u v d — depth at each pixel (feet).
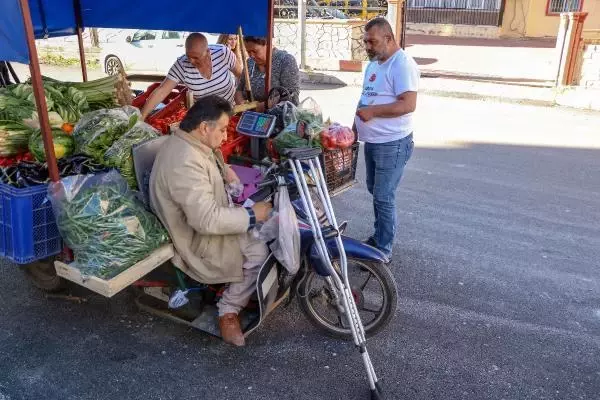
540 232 16.76
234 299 10.61
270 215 10.19
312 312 11.30
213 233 9.70
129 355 10.75
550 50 60.64
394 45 12.89
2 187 9.60
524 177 21.76
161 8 15.29
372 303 12.61
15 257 9.92
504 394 10.00
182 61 14.97
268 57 14.43
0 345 10.89
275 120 13.61
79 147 11.12
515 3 71.72
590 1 69.15
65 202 9.43
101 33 43.50
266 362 10.68
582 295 13.33
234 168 12.92
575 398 9.95
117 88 14.80
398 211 18.10
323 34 46.47
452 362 10.83
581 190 20.45
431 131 28.71
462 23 74.90
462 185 20.70
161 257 9.95
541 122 31.01
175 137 9.80
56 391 9.76
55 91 12.85
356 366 10.64
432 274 14.15
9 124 11.18
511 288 13.57
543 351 11.22
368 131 13.38
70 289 12.53
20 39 9.00
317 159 9.95
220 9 14.55
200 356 10.79
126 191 9.99
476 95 37.58
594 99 34.32
